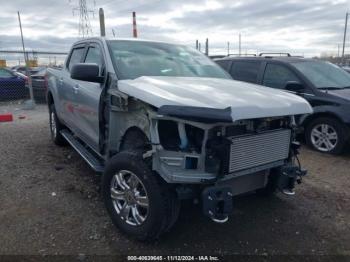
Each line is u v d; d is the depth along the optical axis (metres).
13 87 14.23
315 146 6.68
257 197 4.44
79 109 4.85
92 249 3.23
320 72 7.14
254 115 3.01
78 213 3.90
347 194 4.67
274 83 7.24
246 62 7.96
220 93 3.31
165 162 3.07
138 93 3.27
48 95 6.69
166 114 2.91
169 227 3.25
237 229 3.68
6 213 3.84
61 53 15.65
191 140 3.12
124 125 3.66
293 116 3.61
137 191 3.35
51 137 7.10
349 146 6.61
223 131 3.04
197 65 4.75
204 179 2.98
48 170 5.23
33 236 3.41
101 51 4.44
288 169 3.57
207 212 2.95
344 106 6.17
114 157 3.51
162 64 4.42
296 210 4.15
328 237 3.58
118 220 3.49
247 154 3.20
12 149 6.34
